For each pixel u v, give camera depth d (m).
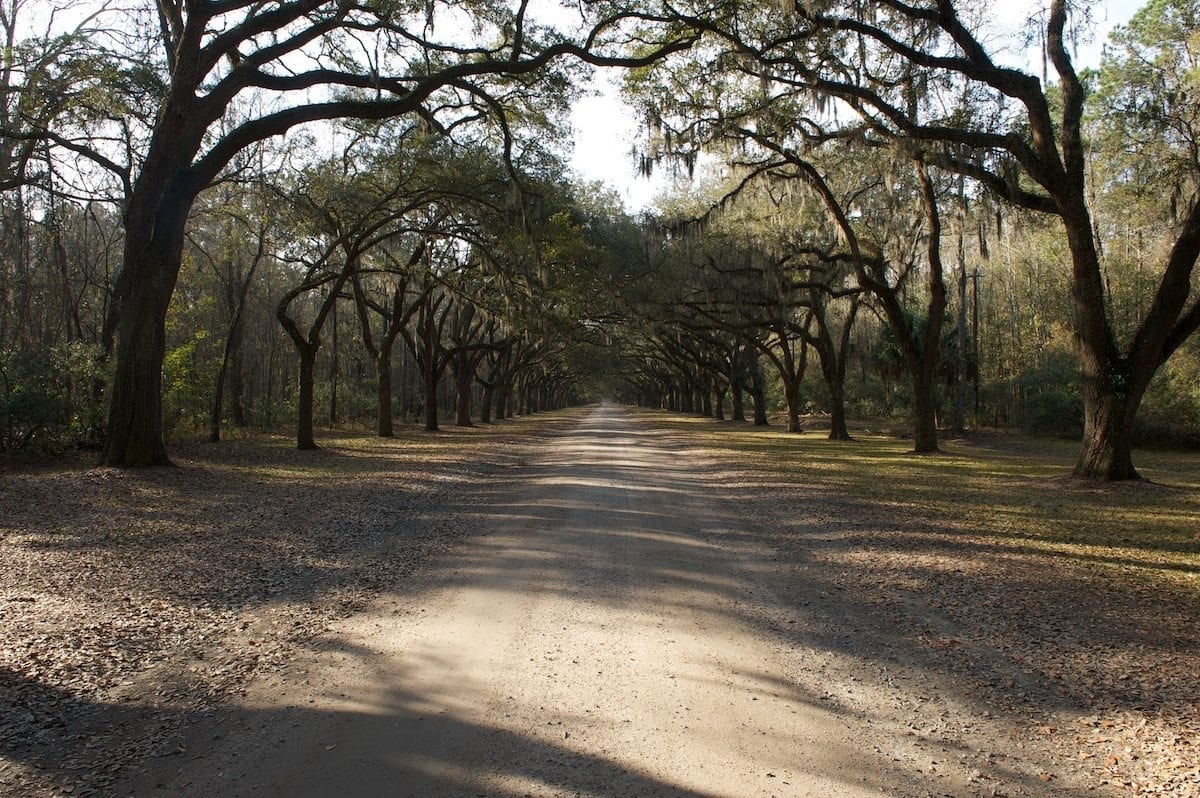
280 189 18.92
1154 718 3.95
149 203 13.58
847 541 8.83
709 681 4.45
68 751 3.58
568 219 21.69
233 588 6.55
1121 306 32.16
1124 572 7.16
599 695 4.21
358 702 4.14
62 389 17.98
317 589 6.56
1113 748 3.63
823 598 6.34
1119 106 17.53
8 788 3.23
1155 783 3.29
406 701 4.15
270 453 19.78
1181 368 29.31
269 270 36.91
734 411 50.59
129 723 3.90
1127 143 17.95
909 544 8.57
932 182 20.53
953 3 15.41
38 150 17.08
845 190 24.34
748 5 14.93
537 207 20.78
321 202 19.89
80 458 17.08
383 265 24.41
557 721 3.88
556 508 11.32
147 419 14.02
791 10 13.82
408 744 3.63
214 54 13.45
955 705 4.15
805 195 21.11
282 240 21.55
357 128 19.64
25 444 16.59
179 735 3.76
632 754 3.52
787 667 4.70
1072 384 31.12
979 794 3.21
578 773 3.34
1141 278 31.72
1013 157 15.20
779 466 18.34
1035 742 3.71
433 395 34.16
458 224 22.06
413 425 39.25
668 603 6.11
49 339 24.73
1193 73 16.44
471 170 20.19
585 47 15.72
